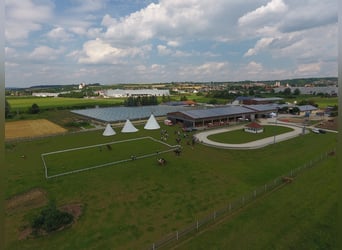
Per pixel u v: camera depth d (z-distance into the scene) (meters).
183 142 45.78
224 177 29.00
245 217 20.44
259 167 32.25
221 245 17.11
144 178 28.94
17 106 112.94
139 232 18.78
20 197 24.59
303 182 26.83
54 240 17.92
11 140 49.16
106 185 27.14
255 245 17.03
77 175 29.94
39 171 31.42
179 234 18.44
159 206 22.59
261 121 71.81
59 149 42.03
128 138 49.56
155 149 41.00
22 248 17.14
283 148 41.47
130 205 22.84
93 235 18.45
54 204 21.27
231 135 51.75
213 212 21.39
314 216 20.17
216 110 71.06
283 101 119.25
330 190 24.58
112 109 91.62
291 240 17.42
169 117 70.06
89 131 58.28
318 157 35.28
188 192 25.30
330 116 78.25
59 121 75.62
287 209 21.44
